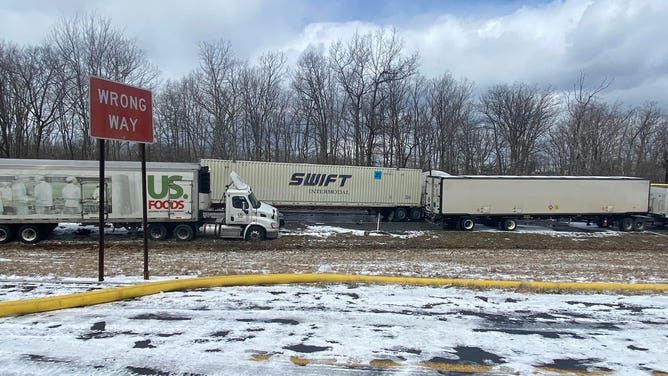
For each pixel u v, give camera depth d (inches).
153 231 705.0
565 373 192.2
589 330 249.9
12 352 201.2
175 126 1787.6
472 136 2111.2
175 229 704.4
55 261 473.4
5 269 406.6
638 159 2106.3
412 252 642.2
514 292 339.0
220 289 328.2
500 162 2148.1
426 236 853.8
